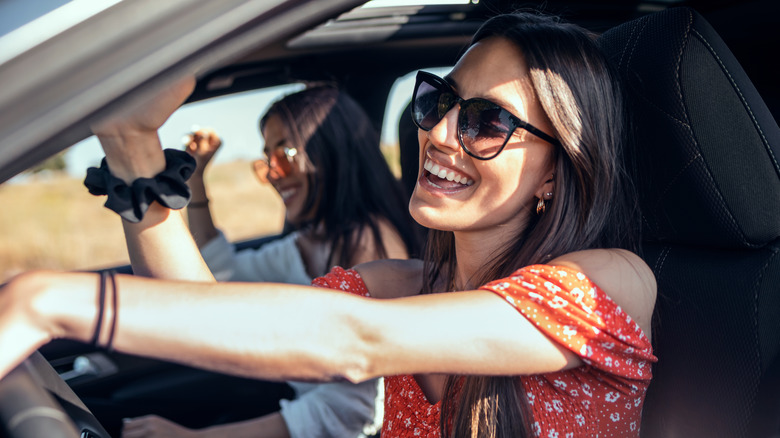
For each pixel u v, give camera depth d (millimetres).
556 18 1240
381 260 1470
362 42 2242
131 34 657
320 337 812
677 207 1268
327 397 1874
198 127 2393
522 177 1128
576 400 1082
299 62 2316
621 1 1868
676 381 1321
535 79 1081
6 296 712
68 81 636
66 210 8195
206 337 762
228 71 2168
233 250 2508
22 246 6859
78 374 2244
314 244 2180
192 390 2379
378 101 2631
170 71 688
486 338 916
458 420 1102
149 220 1018
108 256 6758
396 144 2281
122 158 944
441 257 1384
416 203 1191
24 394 747
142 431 1854
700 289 1273
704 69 1188
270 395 2418
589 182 1137
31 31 629
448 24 2266
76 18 642
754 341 1199
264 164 2139
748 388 1206
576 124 1097
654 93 1223
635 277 1099
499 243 1222
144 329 741
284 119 2031
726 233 1224
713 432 1257
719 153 1197
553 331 955
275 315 795
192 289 787
